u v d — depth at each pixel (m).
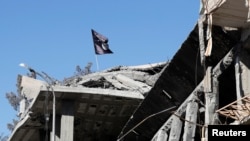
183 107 31.72
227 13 24.91
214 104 26.66
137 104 50.44
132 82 51.44
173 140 32.06
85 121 54.81
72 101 50.38
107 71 55.44
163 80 31.94
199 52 28.52
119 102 50.78
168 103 33.59
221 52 27.58
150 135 38.66
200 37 26.31
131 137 40.00
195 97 30.05
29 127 54.53
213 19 25.39
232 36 26.66
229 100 30.02
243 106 22.98
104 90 49.47
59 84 52.47
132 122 37.97
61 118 50.34
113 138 58.28
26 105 58.25
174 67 30.55
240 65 25.78
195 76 30.30
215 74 27.22
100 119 54.53
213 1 24.81
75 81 53.91
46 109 48.06
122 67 55.44
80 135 57.41
